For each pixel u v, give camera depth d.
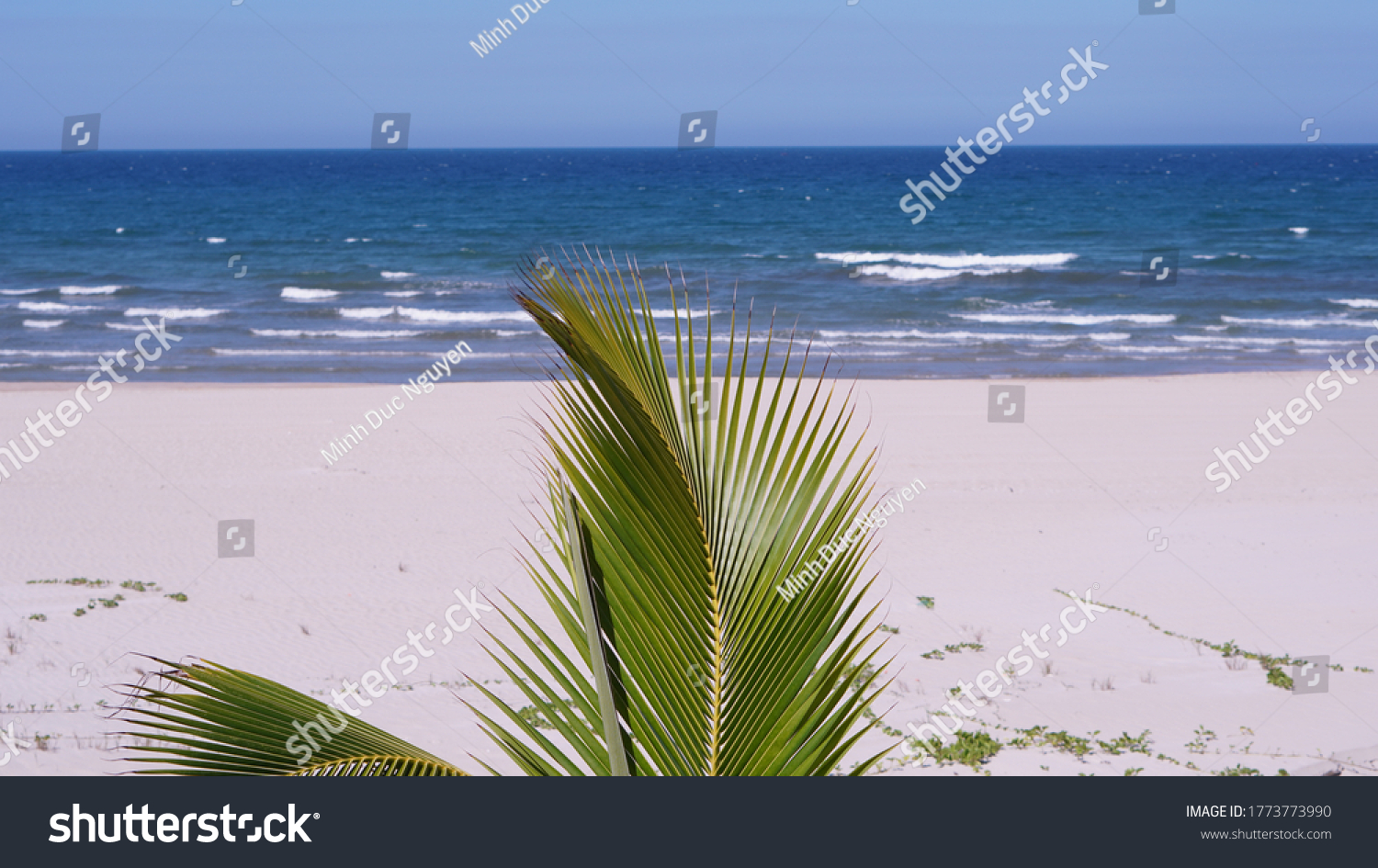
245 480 18.03
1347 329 37.53
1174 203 81.62
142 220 73.75
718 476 2.74
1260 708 9.55
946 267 52.88
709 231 69.38
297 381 28.80
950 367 31.45
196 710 2.75
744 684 2.74
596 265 2.72
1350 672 10.48
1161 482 18.27
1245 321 39.19
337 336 36.41
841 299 44.25
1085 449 20.50
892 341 35.53
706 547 2.72
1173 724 9.14
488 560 14.06
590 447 2.68
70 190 96.69
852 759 8.37
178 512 16.17
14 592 12.45
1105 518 16.31
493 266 53.44
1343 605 12.62
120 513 16.08
